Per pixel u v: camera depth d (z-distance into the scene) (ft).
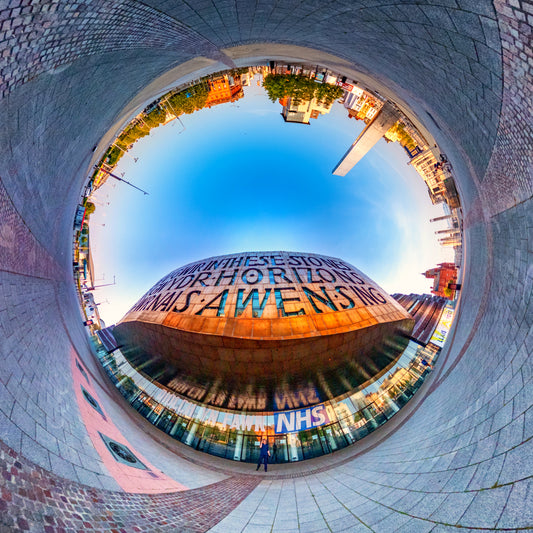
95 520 13.84
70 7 12.94
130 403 57.98
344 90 73.10
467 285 40.88
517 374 17.99
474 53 14.52
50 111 20.47
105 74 24.22
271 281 64.69
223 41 35.04
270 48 44.68
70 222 50.06
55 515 12.07
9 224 21.20
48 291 34.01
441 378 40.93
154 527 16.43
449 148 33.47
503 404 17.98
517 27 10.53
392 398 55.93
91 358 53.52
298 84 71.20
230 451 51.24
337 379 57.82
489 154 21.45
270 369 53.26
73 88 21.21
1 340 18.01
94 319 91.86
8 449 12.89
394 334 66.23
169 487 25.68
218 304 59.57
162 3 19.13
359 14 19.52
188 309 60.80
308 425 54.95
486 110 17.98
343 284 68.95
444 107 24.04
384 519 17.46
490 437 17.10
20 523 10.18
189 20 24.16
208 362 55.36
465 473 16.55
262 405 57.77
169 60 33.32
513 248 21.68
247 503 26.68
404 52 21.30
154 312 67.15
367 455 38.99
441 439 23.48
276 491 32.07
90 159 48.01
